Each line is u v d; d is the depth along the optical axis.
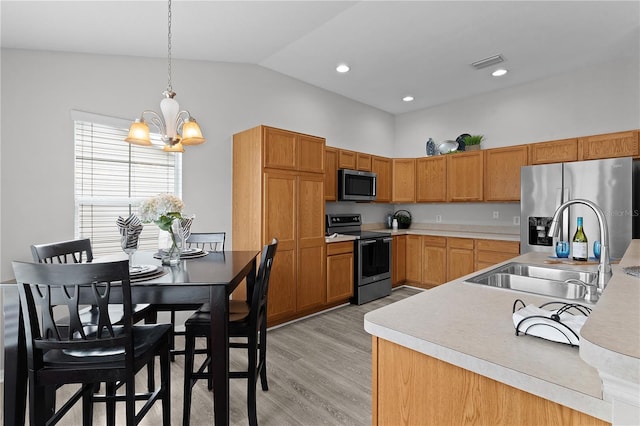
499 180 4.03
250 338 1.79
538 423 0.65
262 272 1.84
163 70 3.04
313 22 2.69
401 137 5.54
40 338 1.30
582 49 3.21
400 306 1.09
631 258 1.53
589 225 3.06
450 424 0.78
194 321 1.75
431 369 0.82
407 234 4.71
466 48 3.20
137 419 1.42
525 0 2.42
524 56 3.38
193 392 2.13
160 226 1.99
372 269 4.13
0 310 2.28
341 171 4.20
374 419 0.94
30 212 2.43
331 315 3.60
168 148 2.21
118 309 2.32
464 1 2.44
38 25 2.16
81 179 2.66
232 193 3.45
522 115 4.18
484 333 0.85
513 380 0.65
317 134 4.32
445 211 5.00
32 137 2.44
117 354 1.41
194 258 2.27
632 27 2.79
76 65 2.62
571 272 1.78
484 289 1.32
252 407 1.73
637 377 0.45
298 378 2.28
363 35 2.94
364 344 2.84
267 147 3.13
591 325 0.60
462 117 4.77
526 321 0.83
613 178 2.94
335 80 4.09
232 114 3.46
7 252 2.34
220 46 2.99
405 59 3.45
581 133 3.72
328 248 3.69
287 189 3.29
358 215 4.78
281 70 3.79
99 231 2.76
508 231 4.35
